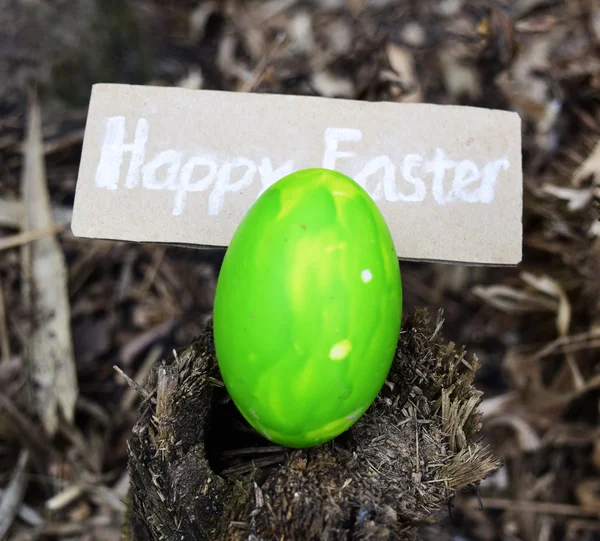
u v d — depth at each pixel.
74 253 0.26
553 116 0.26
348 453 0.15
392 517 0.14
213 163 0.17
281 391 0.13
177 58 0.28
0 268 0.25
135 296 0.26
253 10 0.30
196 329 0.25
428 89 0.27
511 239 0.17
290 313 0.13
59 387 0.24
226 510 0.14
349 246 0.13
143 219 0.17
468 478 0.14
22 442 0.24
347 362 0.13
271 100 0.18
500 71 0.27
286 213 0.13
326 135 0.17
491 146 0.18
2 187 0.26
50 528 0.23
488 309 0.26
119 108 0.18
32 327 0.24
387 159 0.17
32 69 0.26
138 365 0.25
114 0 0.27
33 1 0.26
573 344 0.24
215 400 0.16
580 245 0.24
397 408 0.15
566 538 0.23
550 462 0.24
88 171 0.17
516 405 0.24
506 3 0.28
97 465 0.24
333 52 0.28
